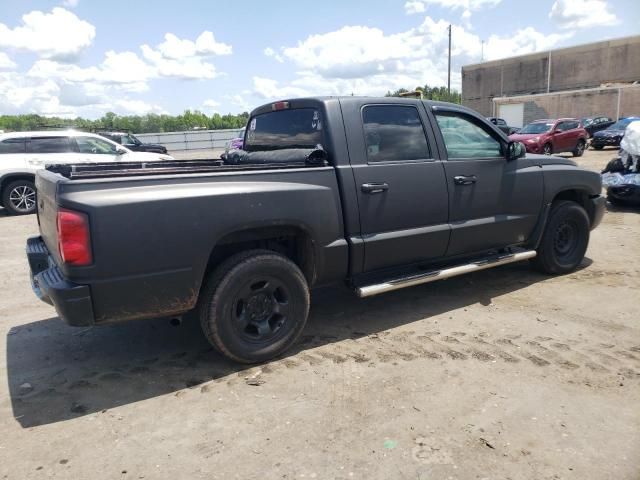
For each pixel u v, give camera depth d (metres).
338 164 3.88
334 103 3.98
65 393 3.39
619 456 2.58
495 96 54.31
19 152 11.05
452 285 5.38
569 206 5.46
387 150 4.16
